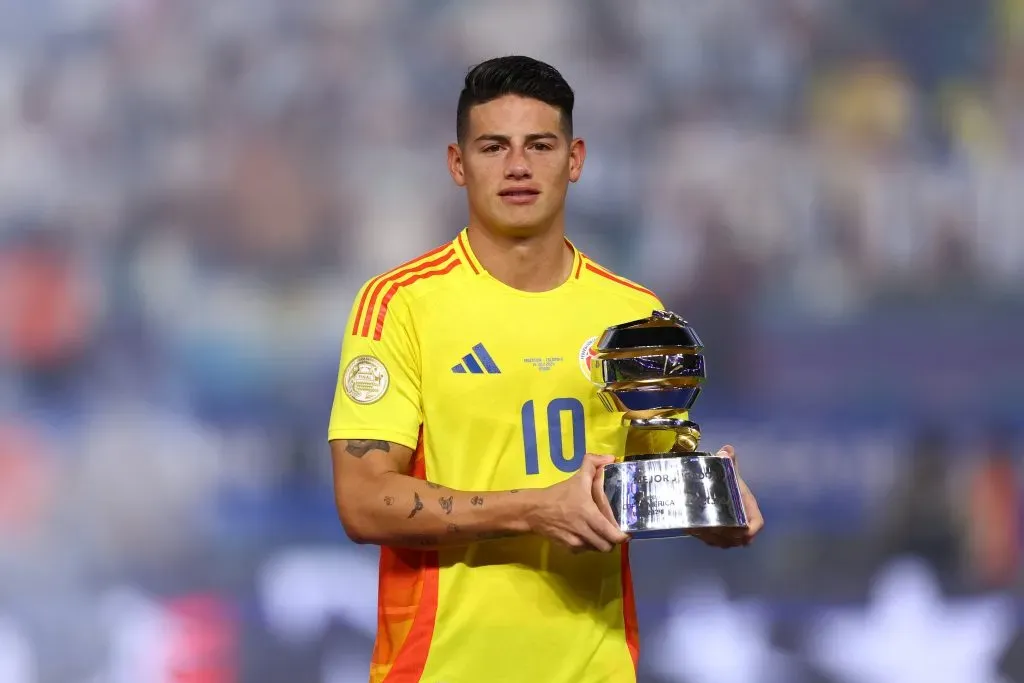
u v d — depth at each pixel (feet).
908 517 89.97
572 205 98.78
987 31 101.24
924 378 98.27
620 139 99.25
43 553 87.81
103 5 96.99
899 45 100.94
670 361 24.12
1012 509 89.56
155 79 97.35
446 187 98.99
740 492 24.62
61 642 71.77
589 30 99.09
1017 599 79.61
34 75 96.48
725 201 99.40
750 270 98.94
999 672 70.18
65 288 95.04
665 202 99.19
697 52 99.81
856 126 100.42
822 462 95.04
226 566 86.43
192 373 95.30
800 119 100.22
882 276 99.66
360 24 98.53
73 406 93.61
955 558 87.40
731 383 98.43
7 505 88.84
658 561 83.46
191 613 74.90
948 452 94.32
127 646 70.90
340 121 98.32
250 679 69.41
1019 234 100.22
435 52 98.94
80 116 96.63
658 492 23.81
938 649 71.67
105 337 95.20
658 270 99.04
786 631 72.64
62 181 96.12
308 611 75.77
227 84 97.81
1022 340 98.94
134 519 89.71
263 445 94.07
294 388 95.91
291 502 92.22
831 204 99.86
